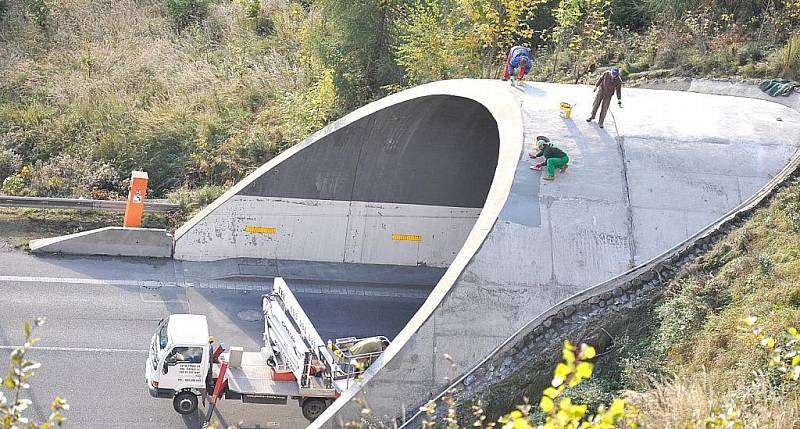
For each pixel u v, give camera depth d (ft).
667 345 79.10
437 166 125.29
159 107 159.94
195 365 86.58
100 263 118.83
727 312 80.28
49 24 183.32
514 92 107.45
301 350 86.22
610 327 85.25
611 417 34.78
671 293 85.56
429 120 119.24
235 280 119.34
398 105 114.62
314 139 120.37
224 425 88.58
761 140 101.55
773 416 61.00
